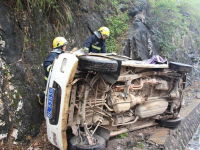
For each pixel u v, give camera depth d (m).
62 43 4.25
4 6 4.30
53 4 5.46
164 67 4.99
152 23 10.13
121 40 8.38
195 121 7.34
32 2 4.97
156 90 5.12
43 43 5.14
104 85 3.84
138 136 4.61
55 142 3.47
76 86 3.46
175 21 11.10
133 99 4.34
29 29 4.80
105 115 3.99
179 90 5.48
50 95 3.43
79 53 3.68
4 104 3.82
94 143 3.52
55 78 3.40
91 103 3.79
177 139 5.20
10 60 4.18
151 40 9.50
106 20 8.25
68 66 3.27
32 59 4.72
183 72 5.19
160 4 10.14
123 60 4.12
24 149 3.86
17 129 3.94
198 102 8.85
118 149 4.02
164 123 5.31
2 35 4.08
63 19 5.91
